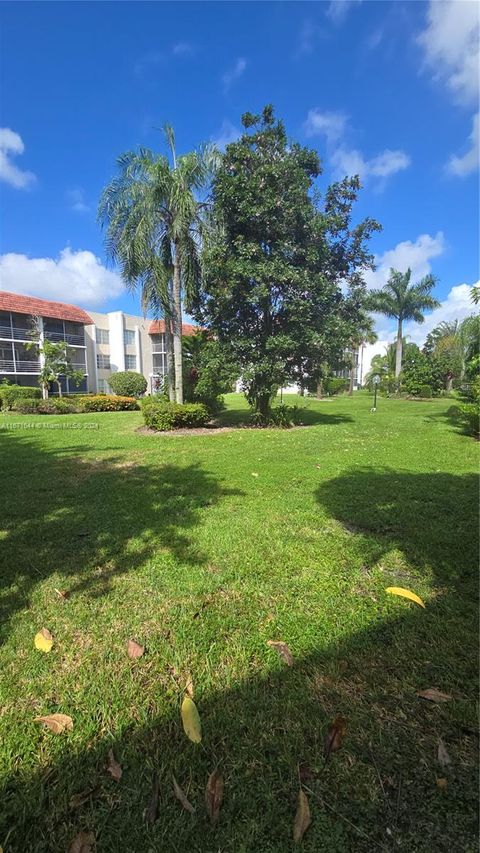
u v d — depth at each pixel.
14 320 29.30
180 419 10.96
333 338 11.36
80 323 32.47
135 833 1.25
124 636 2.16
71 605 2.44
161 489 4.88
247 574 2.77
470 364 11.65
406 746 1.51
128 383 30.34
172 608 2.40
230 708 1.69
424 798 1.33
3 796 1.37
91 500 4.47
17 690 1.79
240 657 1.99
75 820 1.29
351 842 1.21
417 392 29.44
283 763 1.45
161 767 1.45
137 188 10.24
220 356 11.34
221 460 6.61
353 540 3.29
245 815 1.29
